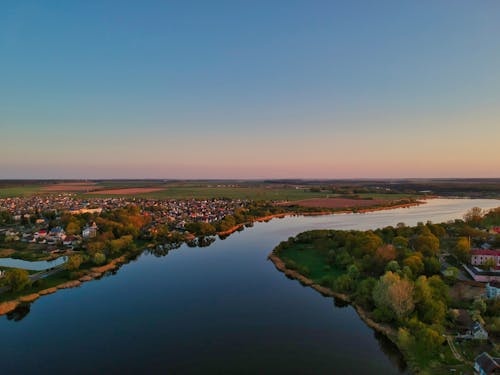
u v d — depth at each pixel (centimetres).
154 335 9312
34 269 15175
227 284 13388
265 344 8794
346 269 14325
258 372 7606
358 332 9350
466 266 13450
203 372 7625
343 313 10569
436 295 9581
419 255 13225
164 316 10494
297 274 14250
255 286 13100
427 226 19850
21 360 8162
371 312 10225
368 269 13412
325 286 12712
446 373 7069
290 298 11838
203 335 9281
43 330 9650
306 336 9156
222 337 9169
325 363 7919
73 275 13938
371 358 8100
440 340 7675
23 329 9719
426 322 8919
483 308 9225
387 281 9756
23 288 12288
